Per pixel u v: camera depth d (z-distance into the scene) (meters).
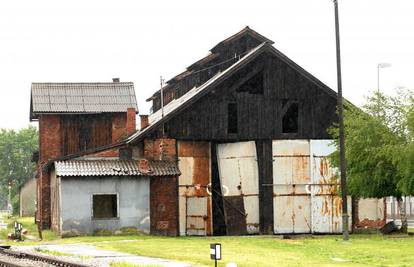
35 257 25.53
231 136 41.12
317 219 41.75
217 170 41.59
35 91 51.03
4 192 157.38
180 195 40.06
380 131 37.38
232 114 42.44
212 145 41.53
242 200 41.19
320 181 41.94
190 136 40.50
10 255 27.84
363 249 28.33
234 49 46.97
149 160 39.94
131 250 28.69
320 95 42.31
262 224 41.12
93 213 38.84
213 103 41.00
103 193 38.47
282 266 22.05
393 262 23.41
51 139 49.81
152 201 39.34
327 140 42.22
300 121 41.97
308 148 41.97
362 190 38.00
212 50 46.62
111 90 52.41
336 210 41.97
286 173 41.66
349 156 38.03
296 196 41.62
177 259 24.64
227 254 26.55
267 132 41.59
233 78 41.28
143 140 40.22
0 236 44.72
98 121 50.97
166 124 40.22
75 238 36.81
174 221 39.50
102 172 38.19
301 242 33.06
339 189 39.97
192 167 40.53
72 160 39.53
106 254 27.09
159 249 29.06
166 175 38.97
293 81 42.06
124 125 51.12
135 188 38.91
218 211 41.44
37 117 53.38
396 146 35.34
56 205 42.09
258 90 41.75
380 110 38.00
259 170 41.31
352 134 38.00
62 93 51.31
